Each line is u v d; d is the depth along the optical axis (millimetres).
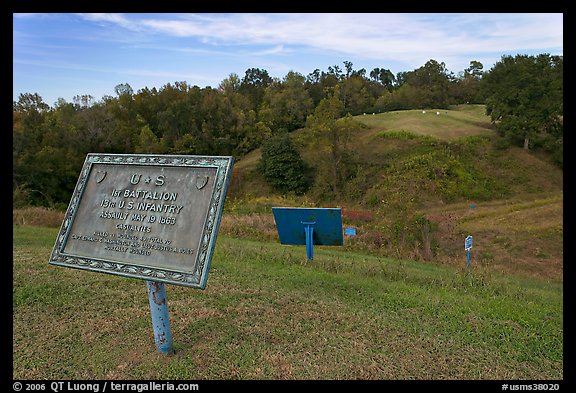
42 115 39250
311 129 41094
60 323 5625
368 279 8078
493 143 37781
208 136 48469
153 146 43531
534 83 36062
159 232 4434
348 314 6062
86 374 4500
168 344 4836
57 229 12820
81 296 6547
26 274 7441
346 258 11125
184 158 4641
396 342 5246
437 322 5867
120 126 43406
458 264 11367
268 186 41969
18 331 5395
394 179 19250
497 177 33500
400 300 6707
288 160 40750
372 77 85688
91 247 4676
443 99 67938
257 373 4520
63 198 36531
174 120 47875
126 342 5133
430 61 70688
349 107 64750
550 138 35844
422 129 42781
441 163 33844
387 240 14273
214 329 5480
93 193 4941
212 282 7375
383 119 50312
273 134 52250
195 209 4375
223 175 4375
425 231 14281
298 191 40219
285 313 6066
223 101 50531
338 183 38781
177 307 6184
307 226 9336
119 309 6098
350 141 41375
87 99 45000
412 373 4590
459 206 28266
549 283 11172
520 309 6453
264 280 7621
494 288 7902
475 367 4738
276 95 57531
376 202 31359
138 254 4418
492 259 15641
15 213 14406
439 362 4812
